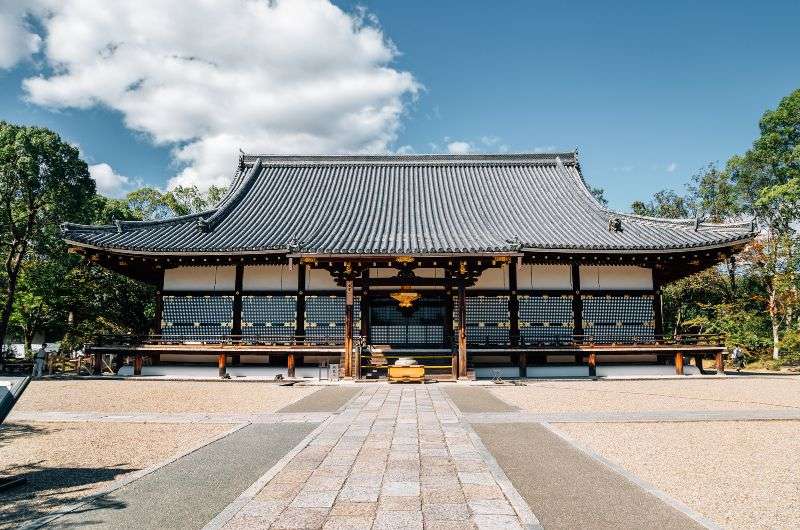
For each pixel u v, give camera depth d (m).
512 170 31.30
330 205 27.45
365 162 32.06
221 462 7.71
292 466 7.31
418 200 27.98
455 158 31.86
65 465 7.79
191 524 5.27
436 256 19.64
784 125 38.97
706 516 5.59
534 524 5.14
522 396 15.49
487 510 5.54
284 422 11.03
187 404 13.98
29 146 26.31
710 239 21.91
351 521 5.23
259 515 5.40
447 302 23.23
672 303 41.41
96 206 36.03
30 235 27.77
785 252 34.00
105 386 18.73
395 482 6.54
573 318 23.17
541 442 8.97
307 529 5.02
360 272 20.84
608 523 5.25
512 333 22.97
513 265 23.36
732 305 35.00
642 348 22.05
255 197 28.50
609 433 9.94
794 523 5.38
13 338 42.09
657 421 11.13
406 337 23.14
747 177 40.69
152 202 46.00
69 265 29.84
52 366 26.70
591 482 6.65
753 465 7.65
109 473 7.35
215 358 23.62
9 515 5.67
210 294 23.61
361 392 16.45
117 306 35.44
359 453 8.06
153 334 23.45
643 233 23.52
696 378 21.86
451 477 6.75
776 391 16.91
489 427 10.35
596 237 23.12
